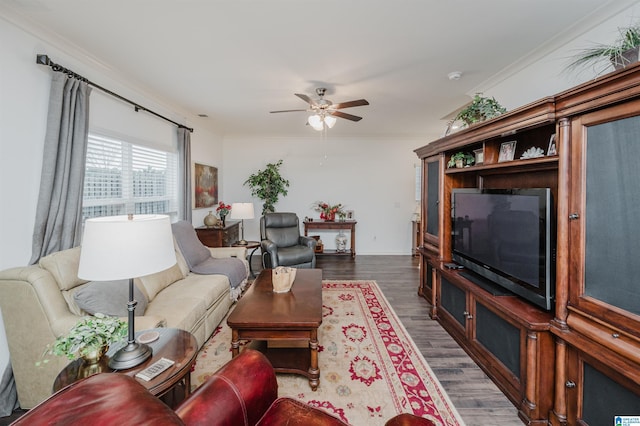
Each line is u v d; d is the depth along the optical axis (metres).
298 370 1.95
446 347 2.40
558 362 1.49
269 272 3.07
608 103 1.19
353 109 3.98
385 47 2.29
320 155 6.12
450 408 1.71
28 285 1.62
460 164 2.61
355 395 1.82
